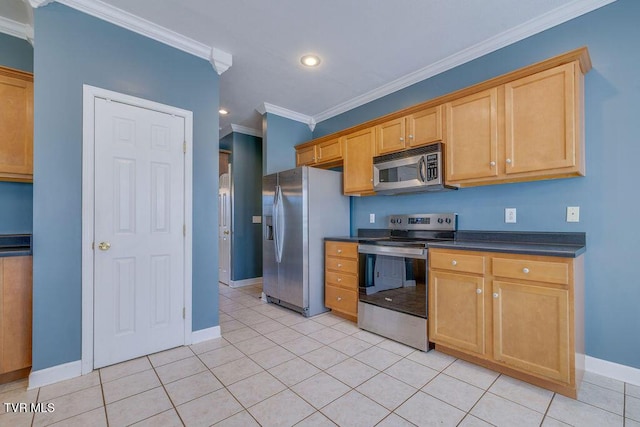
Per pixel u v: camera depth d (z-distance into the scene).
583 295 2.01
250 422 1.55
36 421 1.56
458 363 2.15
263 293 3.86
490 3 2.06
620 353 1.91
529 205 2.29
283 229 3.51
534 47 2.28
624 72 1.91
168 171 2.44
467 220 2.66
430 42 2.52
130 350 2.23
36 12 1.93
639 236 1.86
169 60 2.46
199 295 2.58
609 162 1.95
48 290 1.94
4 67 2.03
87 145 2.08
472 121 2.31
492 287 1.95
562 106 1.89
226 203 4.97
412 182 2.65
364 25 2.31
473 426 1.50
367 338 2.63
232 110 4.04
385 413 1.61
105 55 2.17
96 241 2.11
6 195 2.25
